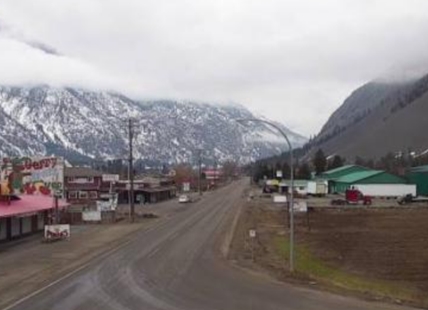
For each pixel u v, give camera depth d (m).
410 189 139.50
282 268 40.84
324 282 34.97
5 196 62.41
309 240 60.56
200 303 28.41
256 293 31.03
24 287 34.34
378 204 111.38
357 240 60.22
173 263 44.25
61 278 37.56
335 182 159.88
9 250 54.09
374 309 26.44
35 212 65.75
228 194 172.50
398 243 57.72
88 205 110.38
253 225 76.38
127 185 137.62
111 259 47.09
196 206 120.94
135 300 29.47
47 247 56.09
